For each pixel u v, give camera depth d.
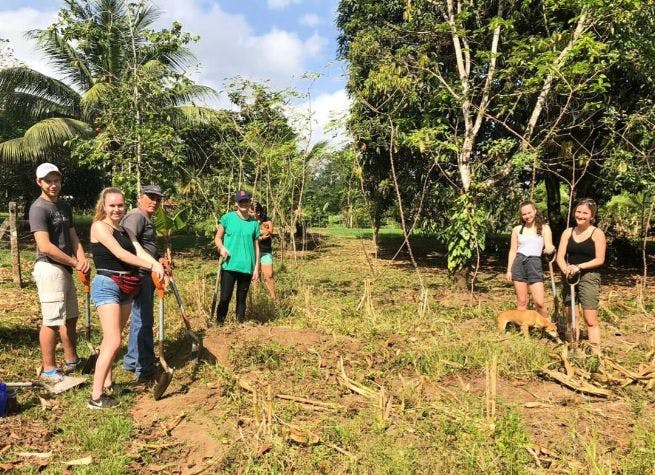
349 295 9.58
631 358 5.54
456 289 10.33
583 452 3.55
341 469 3.36
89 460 3.42
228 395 4.48
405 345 5.78
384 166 13.84
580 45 7.98
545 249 6.27
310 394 4.52
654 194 9.39
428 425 3.88
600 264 5.50
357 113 10.41
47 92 16.95
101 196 4.34
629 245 15.46
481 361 5.15
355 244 22.05
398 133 10.46
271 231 8.23
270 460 3.42
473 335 6.02
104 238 4.17
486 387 4.23
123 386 4.67
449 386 4.75
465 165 10.16
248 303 7.67
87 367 4.93
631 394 4.59
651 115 9.24
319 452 3.54
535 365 5.04
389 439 3.68
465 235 10.09
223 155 11.88
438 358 5.22
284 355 5.35
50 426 3.89
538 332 6.18
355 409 4.25
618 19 8.55
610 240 16.16
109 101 11.46
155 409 4.26
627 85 11.20
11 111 17.17
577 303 5.81
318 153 10.84
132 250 4.50
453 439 3.72
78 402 4.31
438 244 22.42
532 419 4.09
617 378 4.85
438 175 13.25
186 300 7.96
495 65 10.43
